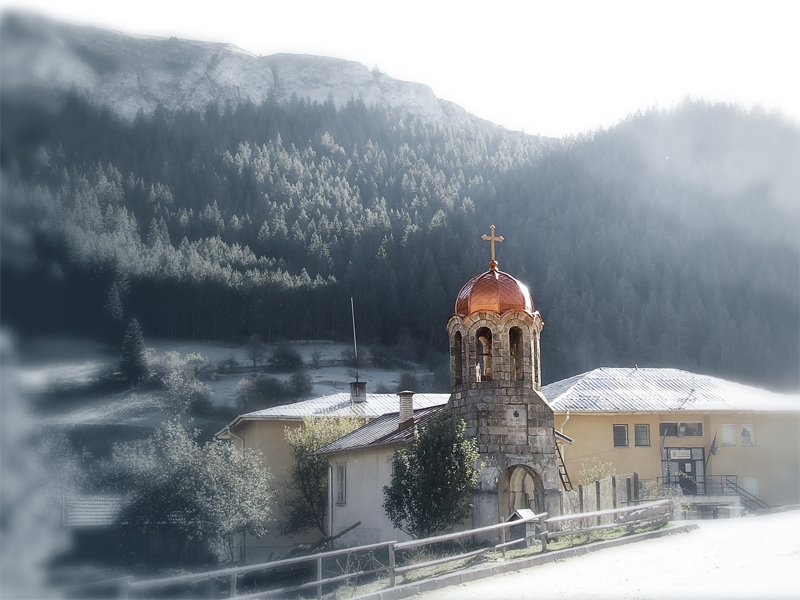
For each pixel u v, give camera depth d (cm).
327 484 5453
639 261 12800
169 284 11150
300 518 5619
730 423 5350
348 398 6494
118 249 6544
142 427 6281
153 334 10731
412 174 19925
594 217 14462
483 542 3325
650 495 4612
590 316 11175
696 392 5522
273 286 13262
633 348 10819
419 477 3403
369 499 4372
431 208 17312
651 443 5219
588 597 1948
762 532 3084
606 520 3628
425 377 12756
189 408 9488
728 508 4666
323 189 18312
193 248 13612
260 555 5622
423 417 4084
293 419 6059
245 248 14550
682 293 11894
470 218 15888
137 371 7838
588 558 2672
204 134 18538
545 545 2778
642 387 5534
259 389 10931
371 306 13888
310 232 15750
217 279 12319
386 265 14525
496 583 2330
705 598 1823
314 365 12750
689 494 5153
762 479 5338
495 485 3406
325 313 13575
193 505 4538
